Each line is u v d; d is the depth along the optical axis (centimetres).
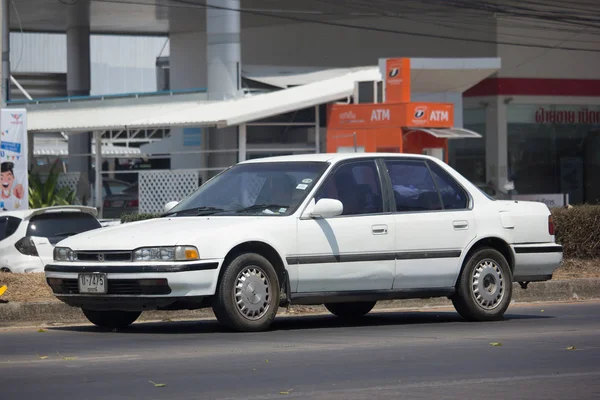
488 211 1527
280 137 4859
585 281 2117
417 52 6369
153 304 1267
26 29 6731
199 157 5016
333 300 1388
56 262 1353
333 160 1423
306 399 848
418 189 1479
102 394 874
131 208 4738
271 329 1423
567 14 5844
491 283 1524
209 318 1697
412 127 4019
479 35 6297
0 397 862
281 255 1327
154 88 8238
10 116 2998
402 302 1911
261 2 5653
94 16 5994
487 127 6475
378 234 1406
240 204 1408
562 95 6531
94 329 1453
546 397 865
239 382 937
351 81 4422
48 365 1048
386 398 852
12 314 1566
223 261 1284
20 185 3008
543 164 6556
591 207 2450
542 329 1416
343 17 6209
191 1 5469
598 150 6656
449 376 976
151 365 1043
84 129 4416
